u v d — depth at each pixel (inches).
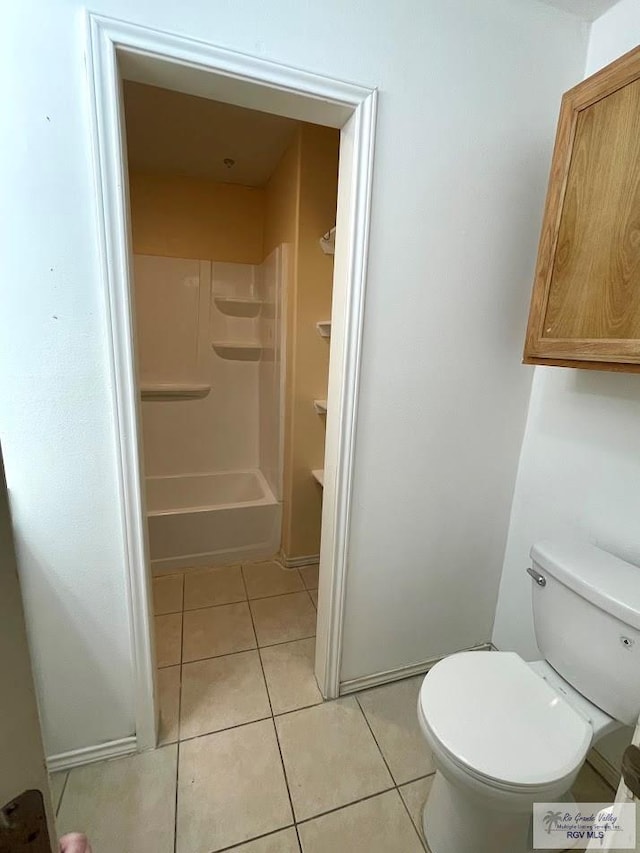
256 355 117.7
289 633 73.8
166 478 113.3
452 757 36.1
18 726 13.1
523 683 43.7
